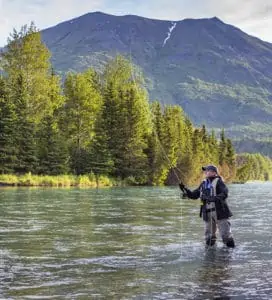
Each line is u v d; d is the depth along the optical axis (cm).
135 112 6009
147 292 641
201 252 957
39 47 6112
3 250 958
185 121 9012
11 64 6059
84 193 3312
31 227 1316
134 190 4156
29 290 649
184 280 711
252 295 629
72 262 842
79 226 1350
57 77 6488
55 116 6147
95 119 6038
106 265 820
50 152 5366
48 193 3194
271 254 939
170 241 1094
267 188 5700
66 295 626
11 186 4528
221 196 1044
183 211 1895
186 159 7169
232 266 819
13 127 5106
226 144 10494
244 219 1596
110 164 5772
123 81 6944
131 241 1088
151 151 6372
